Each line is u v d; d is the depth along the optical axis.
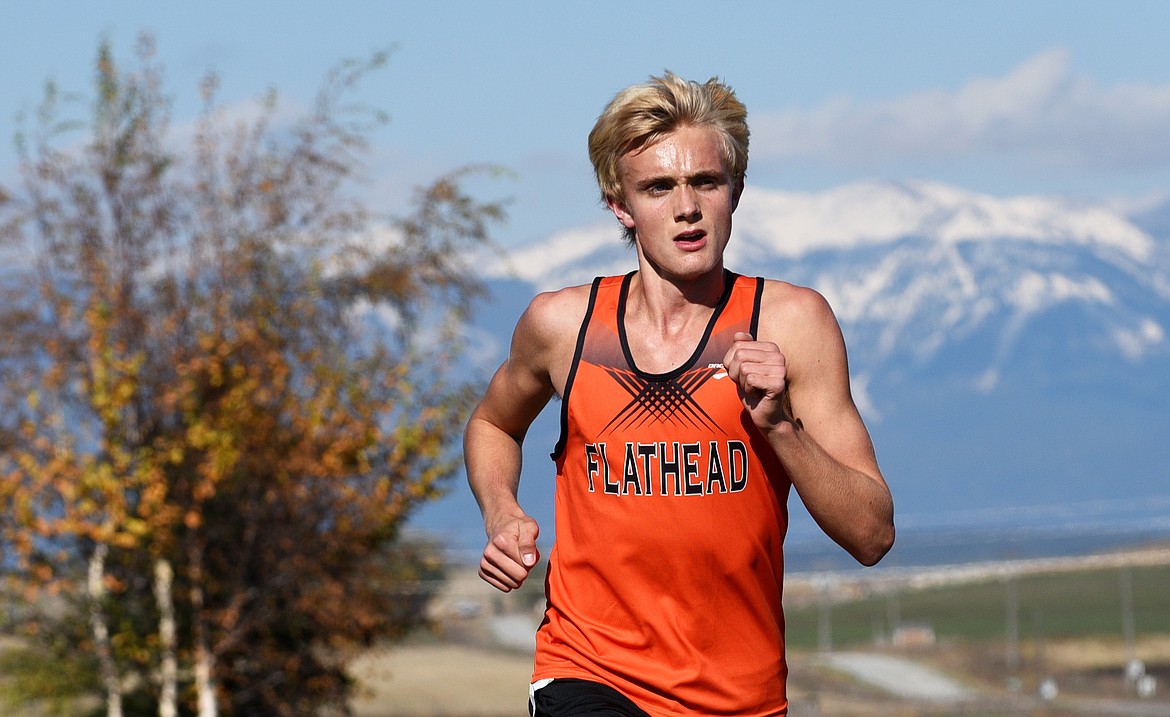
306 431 29.14
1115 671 177.75
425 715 95.81
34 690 30.03
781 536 6.30
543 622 6.73
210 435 27.39
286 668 31.81
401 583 33.12
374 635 32.56
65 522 27.42
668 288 6.20
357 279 30.95
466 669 127.75
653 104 6.05
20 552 27.50
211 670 30.20
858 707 139.12
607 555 6.29
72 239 29.30
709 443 6.08
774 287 6.29
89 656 30.36
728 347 6.14
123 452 27.86
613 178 6.26
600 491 6.27
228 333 29.19
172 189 29.98
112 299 28.64
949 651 199.62
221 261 29.59
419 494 29.80
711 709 6.25
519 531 6.34
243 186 30.33
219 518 29.88
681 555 6.16
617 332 6.29
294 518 30.06
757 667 6.31
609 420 6.21
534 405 6.99
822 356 6.15
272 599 30.81
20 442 28.33
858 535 5.88
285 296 30.89
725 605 6.23
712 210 6.07
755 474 6.09
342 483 29.55
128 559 29.72
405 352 31.05
